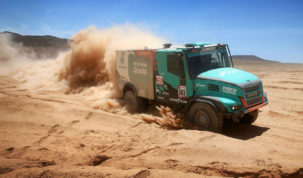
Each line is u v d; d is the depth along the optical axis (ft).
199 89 23.61
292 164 13.56
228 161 14.61
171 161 14.64
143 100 30.37
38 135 22.22
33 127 24.72
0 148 18.34
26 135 22.16
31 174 12.22
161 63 26.40
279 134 22.79
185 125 24.30
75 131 23.27
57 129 23.99
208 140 19.45
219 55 26.48
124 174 12.45
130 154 16.49
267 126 25.34
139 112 30.55
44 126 24.89
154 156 15.98
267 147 17.89
